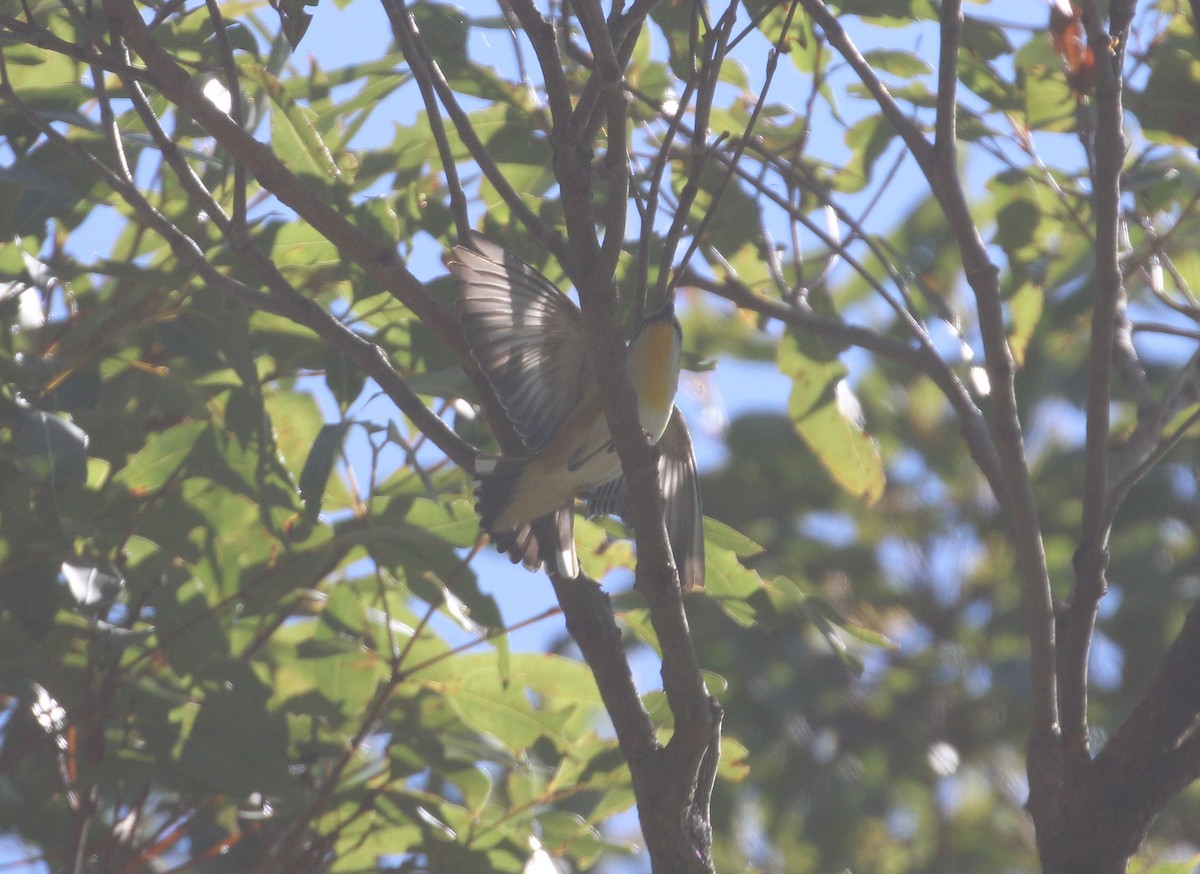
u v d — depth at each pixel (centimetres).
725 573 905
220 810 930
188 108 699
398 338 942
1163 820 1508
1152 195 1047
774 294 1063
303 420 968
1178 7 985
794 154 1027
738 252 1016
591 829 956
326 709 910
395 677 895
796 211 915
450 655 907
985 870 1566
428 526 906
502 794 1070
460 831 929
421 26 998
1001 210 1062
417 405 756
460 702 930
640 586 627
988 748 1577
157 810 958
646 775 645
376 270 741
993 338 747
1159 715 673
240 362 866
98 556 884
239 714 842
